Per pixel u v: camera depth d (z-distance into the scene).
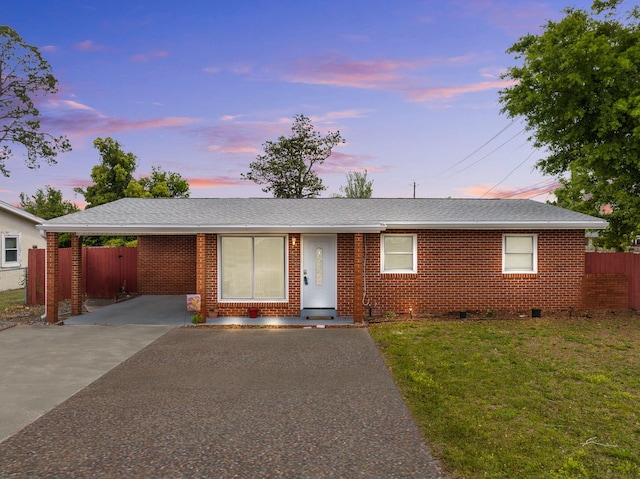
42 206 47.66
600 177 18.31
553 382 7.55
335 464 4.88
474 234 14.41
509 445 5.30
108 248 19.06
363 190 45.62
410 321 13.09
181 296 18.88
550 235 14.53
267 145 43.34
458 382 7.53
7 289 22.17
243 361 9.00
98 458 5.03
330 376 8.01
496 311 14.41
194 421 6.04
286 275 14.02
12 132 26.20
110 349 9.97
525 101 16.72
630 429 5.77
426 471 4.73
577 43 14.72
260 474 4.68
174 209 15.78
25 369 8.45
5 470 4.77
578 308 14.62
